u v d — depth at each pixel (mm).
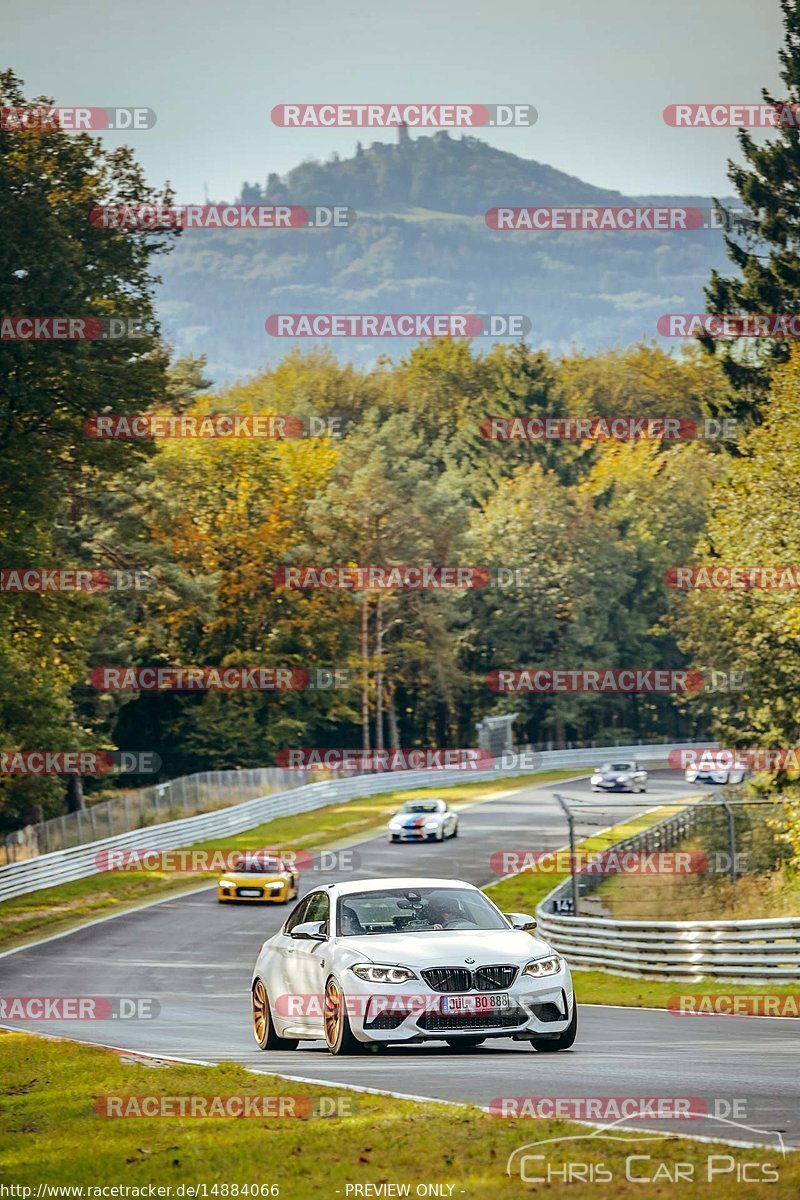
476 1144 16875
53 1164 17625
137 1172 16781
